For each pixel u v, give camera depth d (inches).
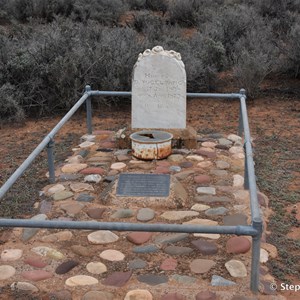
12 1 622.8
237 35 487.5
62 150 267.9
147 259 154.0
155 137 239.9
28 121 331.3
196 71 375.2
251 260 138.0
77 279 142.3
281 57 426.9
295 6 580.1
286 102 354.9
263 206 191.2
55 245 163.3
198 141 265.1
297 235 172.6
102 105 358.3
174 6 627.5
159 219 179.2
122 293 136.2
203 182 211.2
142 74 252.1
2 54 372.2
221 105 356.2
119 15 634.8
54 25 448.8
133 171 223.3
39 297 134.9
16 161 253.6
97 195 202.1
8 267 149.3
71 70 346.9
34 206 194.9
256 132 292.7
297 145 268.8
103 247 161.9
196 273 145.7
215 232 123.5
